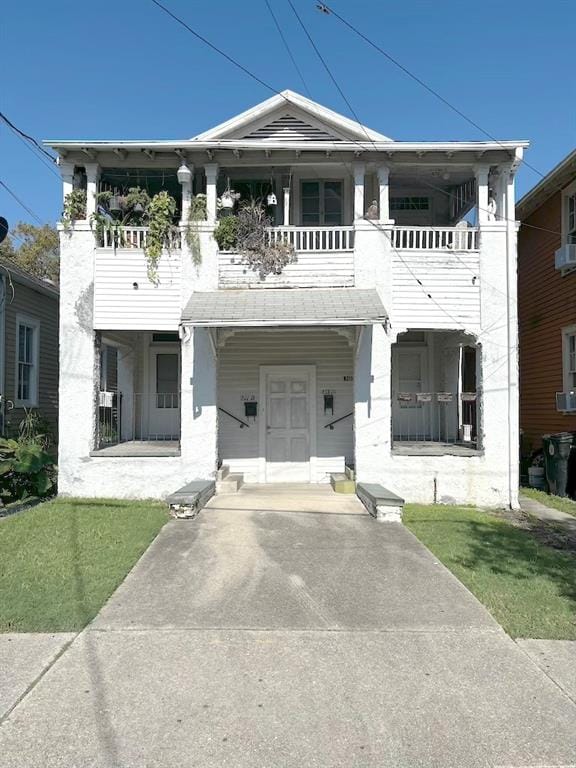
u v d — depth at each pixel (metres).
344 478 11.70
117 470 10.81
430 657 4.62
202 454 10.88
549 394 15.17
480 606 5.66
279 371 12.77
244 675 4.31
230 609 5.57
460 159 10.96
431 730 3.64
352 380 12.74
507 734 3.60
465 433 12.99
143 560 7.02
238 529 8.45
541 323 15.66
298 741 3.52
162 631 5.07
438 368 13.71
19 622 5.17
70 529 8.27
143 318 10.88
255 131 11.66
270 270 10.93
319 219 12.38
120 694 4.03
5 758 3.35
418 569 6.76
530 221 16.39
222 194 11.73
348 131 11.41
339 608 5.61
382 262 10.94
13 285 14.23
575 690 4.12
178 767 3.29
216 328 11.12
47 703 3.91
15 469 10.70
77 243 10.88
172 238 10.97
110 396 11.41
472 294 10.97
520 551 7.57
